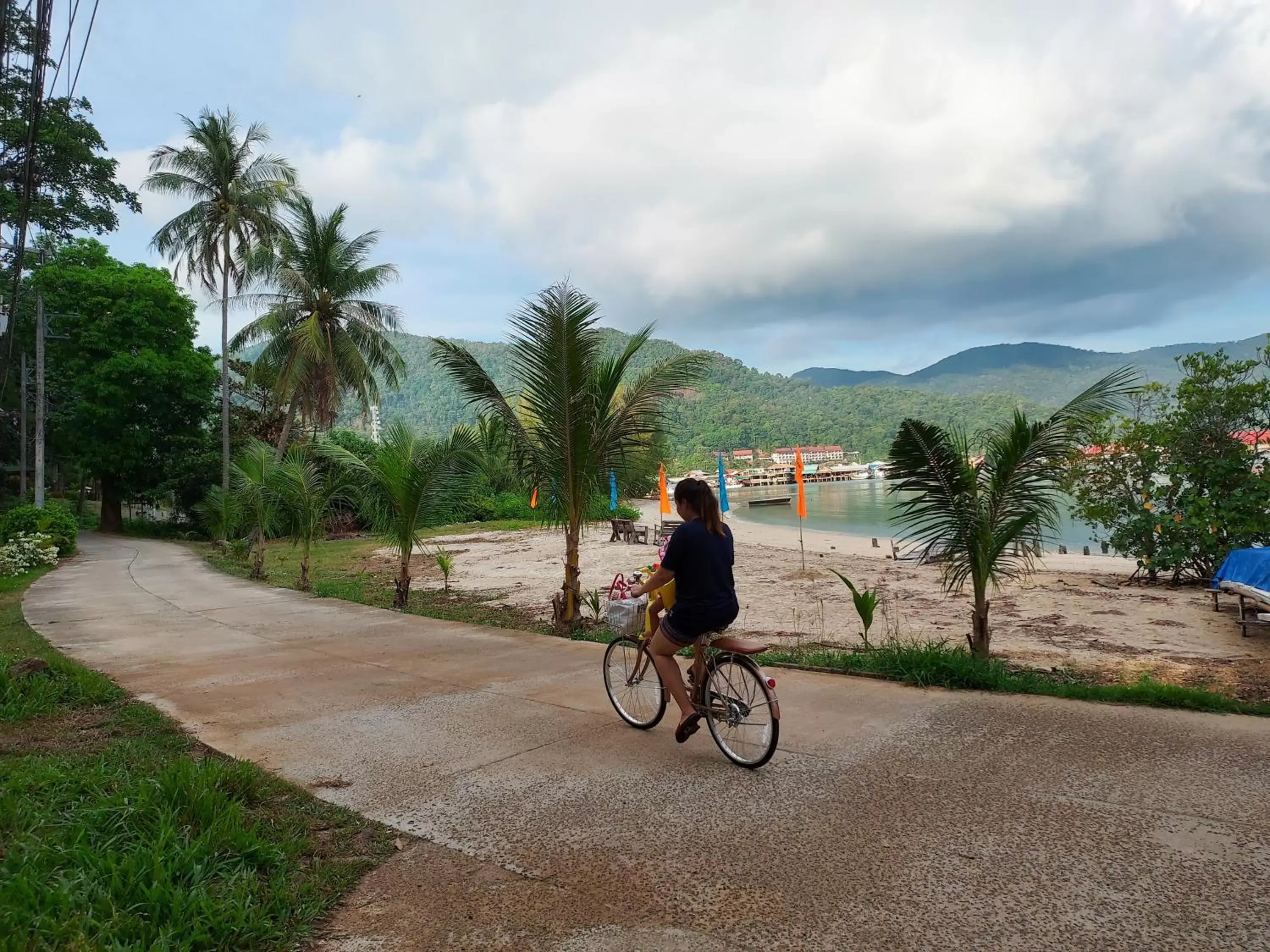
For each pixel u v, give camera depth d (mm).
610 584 15539
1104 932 2750
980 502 6766
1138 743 4617
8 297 31312
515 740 5168
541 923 2963
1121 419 13922
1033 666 7629
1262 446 12750
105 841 3412
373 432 37938
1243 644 8875
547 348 8836
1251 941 2658
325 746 5172
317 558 23344
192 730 5602
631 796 4137
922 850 3396
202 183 31828
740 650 4352
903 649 7004
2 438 41406
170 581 16984
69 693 6520
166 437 37000
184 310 37062
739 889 3148
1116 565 18047
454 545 27172
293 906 3072
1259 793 3826
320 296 30984
